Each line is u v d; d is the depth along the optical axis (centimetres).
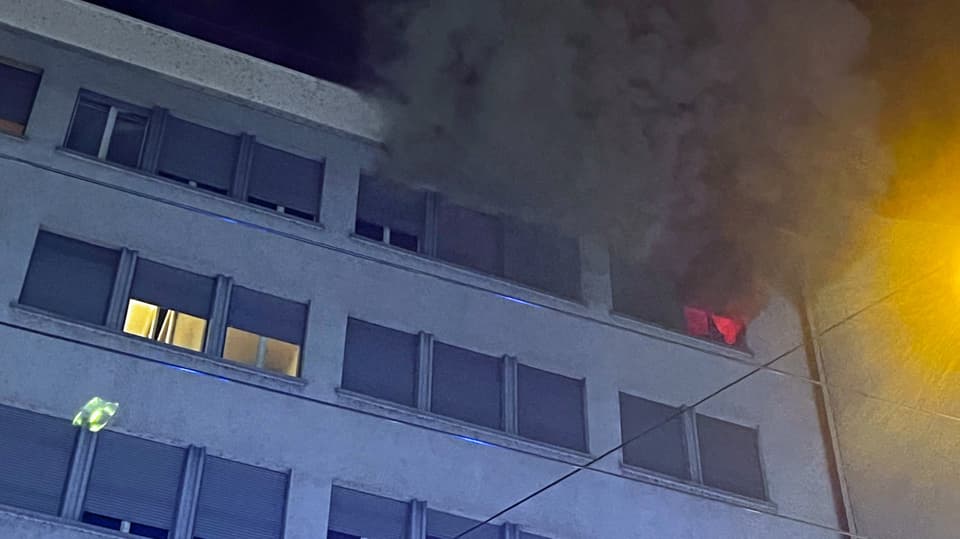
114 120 1697
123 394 1391
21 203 1511
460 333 1691
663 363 1809
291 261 1638
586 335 1788
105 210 1561
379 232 1788
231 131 1766
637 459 1683
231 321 1549
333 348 1573
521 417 1650
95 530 1291
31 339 1385
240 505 1384
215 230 1617
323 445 1460
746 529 1662
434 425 1550
